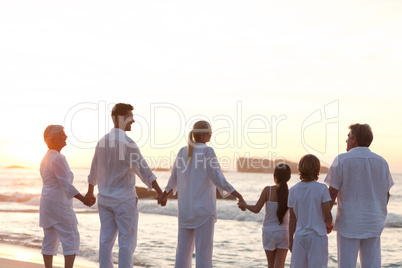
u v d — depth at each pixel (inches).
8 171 4384.8
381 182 160.1
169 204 1005.8
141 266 307.3
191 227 176.4
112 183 177.9
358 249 160.2
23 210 850.1
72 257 187.6
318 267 158.9
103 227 180.1
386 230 598.5
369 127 163.2
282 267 199.8
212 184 177.9
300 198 162.7
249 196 1517.0
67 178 186.5
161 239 447.8
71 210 190.1
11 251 332.2
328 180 162.7
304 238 160.9
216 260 347.6
